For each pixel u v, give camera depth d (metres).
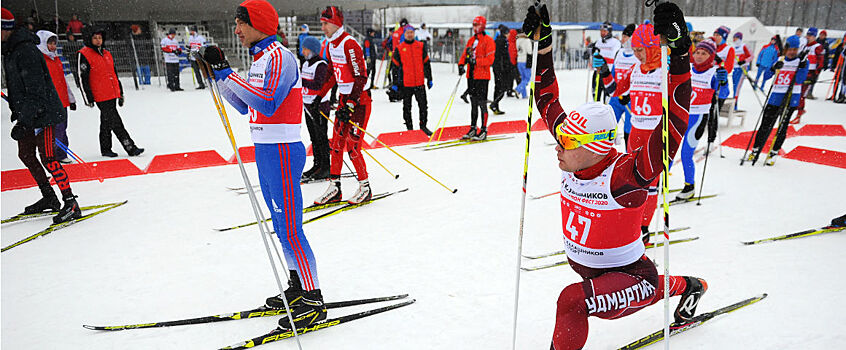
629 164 1.77
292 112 2.55
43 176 4.18
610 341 2.43
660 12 1.70
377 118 9.17
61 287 3.03
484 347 2.40
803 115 9.49
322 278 3.12
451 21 28.30
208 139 7.41
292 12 22.16
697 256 3.35
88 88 5.94
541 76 2.18
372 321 2.65
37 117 3.79
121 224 4.07
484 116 7.16
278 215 2.63
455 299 2.84
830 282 2.94
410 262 3.33
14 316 2.71
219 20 21.89
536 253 3.44
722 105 7.84
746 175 5.34
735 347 2.36
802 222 3.93
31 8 18.45
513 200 4.59
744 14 36.69
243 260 3.40
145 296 2.92
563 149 1.81
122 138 6.32
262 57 2.37
